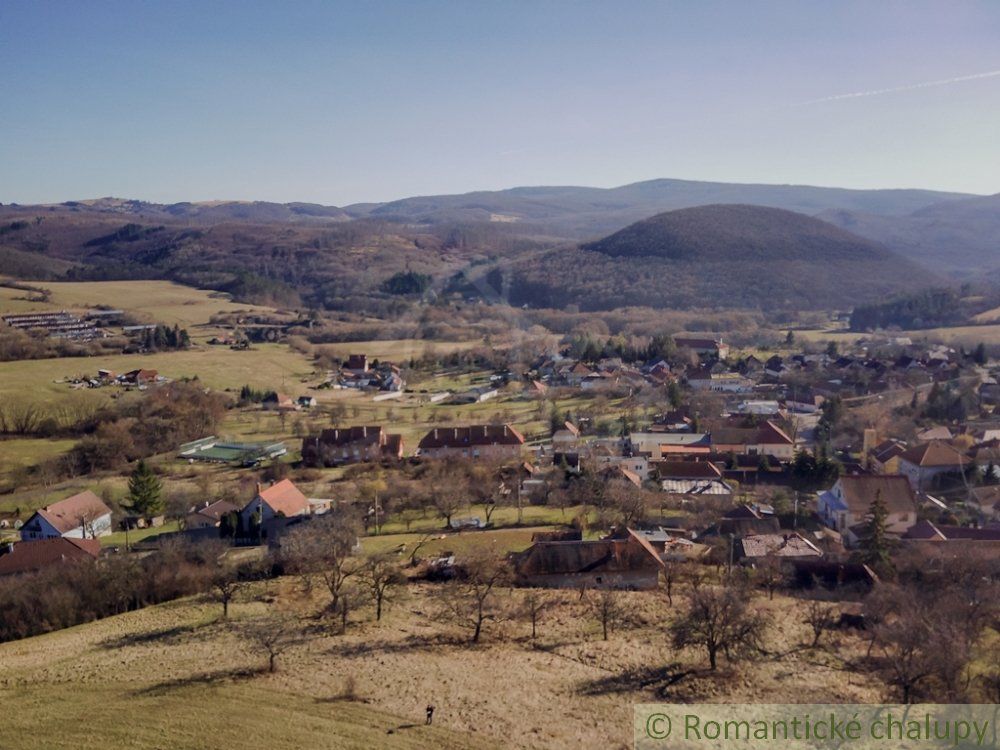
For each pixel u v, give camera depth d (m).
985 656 48.00
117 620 59.84
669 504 89.31
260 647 52.31
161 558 68.12
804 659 50.38
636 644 53.34
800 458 102.31
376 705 43.75
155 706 43.66
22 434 127.62
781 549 72.06
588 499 89.56
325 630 56.00
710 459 108.88
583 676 48.00
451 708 43.44
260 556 72.38
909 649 44.81
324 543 68.31
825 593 63.88
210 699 44.47
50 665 50.72
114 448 117.81
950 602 52.56
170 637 55.16
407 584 65.50
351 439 116.75
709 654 49.88
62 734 40.41
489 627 56.53
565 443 119.56
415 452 118.12
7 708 43.91
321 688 46.09
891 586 58.62
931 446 98.75
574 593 63.78
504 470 105.44
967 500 90.69
